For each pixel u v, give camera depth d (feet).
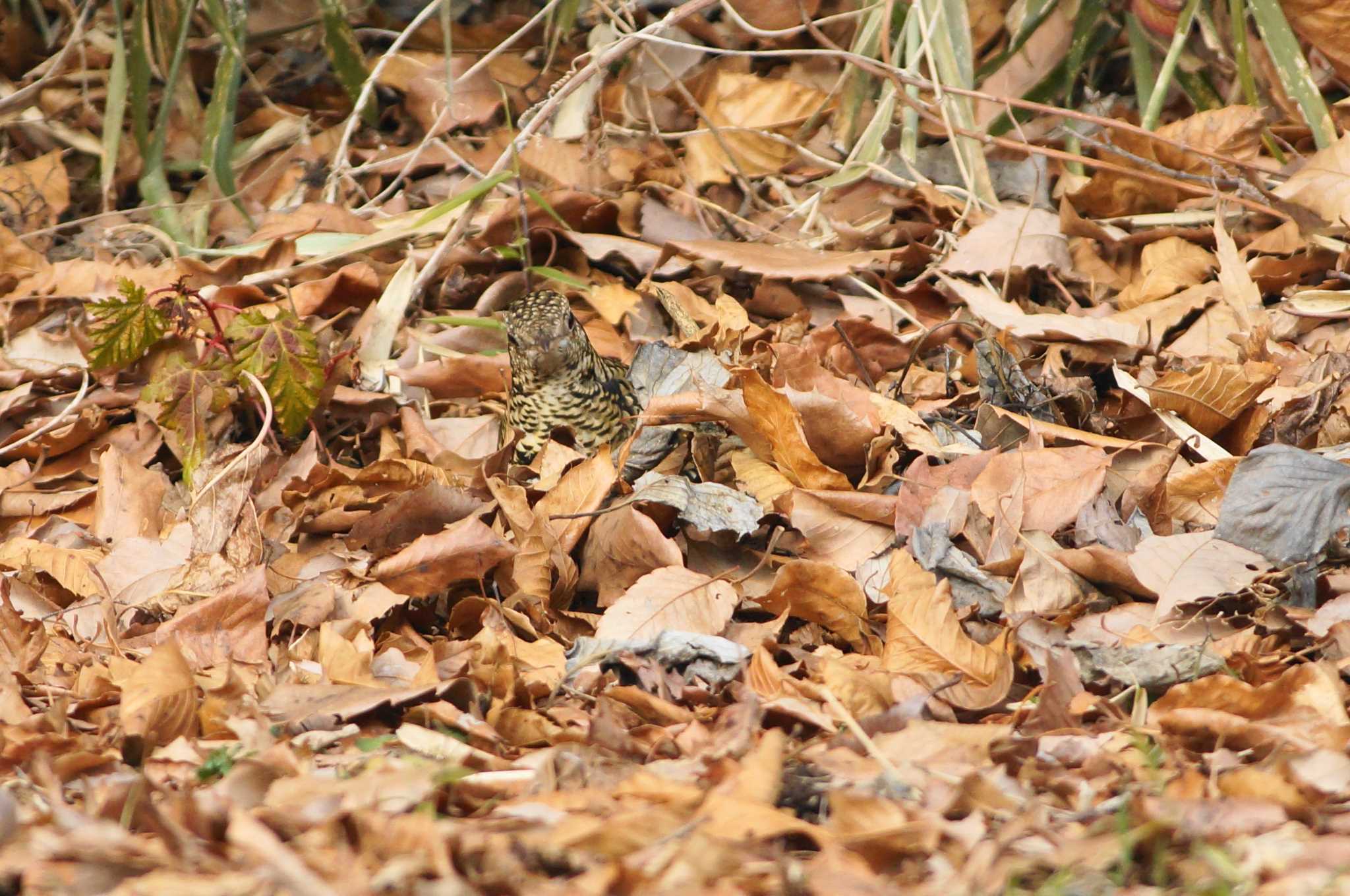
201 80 48.16
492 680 22.25
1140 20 43.09
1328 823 16.89
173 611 26.43
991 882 15.48
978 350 31.09
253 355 30.83
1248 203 36.94
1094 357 33.65
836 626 24.95
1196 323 35.01
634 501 26.84
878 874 16.33
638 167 43.06
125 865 15.87
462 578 25.59
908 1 44.45
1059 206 40.88
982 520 26.45
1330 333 33.91
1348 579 24.16
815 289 38.04
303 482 29.86
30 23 47.03
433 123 46.16
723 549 27.20
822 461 29.07
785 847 17.22
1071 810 17.75
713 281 38.73
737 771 18.21
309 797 17.58
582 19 48.49
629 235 40.55
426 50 48.01
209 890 15.10
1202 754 19.54
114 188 44.09
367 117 46.29
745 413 28.55
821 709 20.88
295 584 26.76
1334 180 35.94
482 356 35.86
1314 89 38.99
